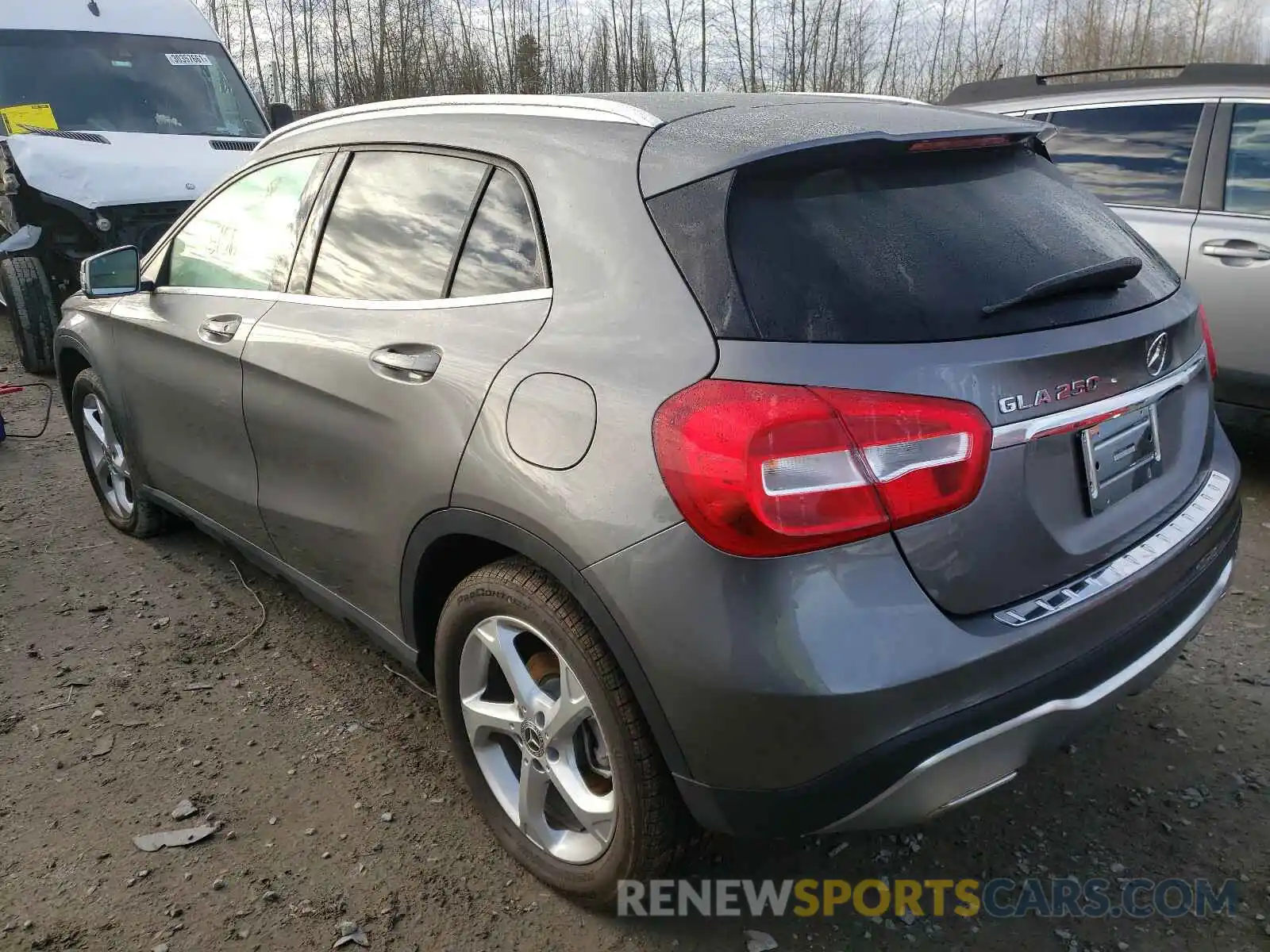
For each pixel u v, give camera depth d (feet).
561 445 6.57
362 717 10.07
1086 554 6.64
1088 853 8.12
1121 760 9.20
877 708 5.71
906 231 6.56
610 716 6.56
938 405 5.84
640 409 6.20
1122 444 6.94
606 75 63.93
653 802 6.63
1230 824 8.36
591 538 6.28
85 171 22.34
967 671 5.89
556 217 7.27
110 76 24.59
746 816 6.19
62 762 9.34
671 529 5.95
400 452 7.90
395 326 8.23
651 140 7.06
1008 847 8.21
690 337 6.19
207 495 11.34
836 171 6.73
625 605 6.15
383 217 8.82
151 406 12.00
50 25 24.45
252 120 26.30
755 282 6.14
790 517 5.66
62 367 14.43
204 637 11.60
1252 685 10.27
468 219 8.01
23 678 10.74
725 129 6.98
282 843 8.30
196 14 27.02
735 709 5.83
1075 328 6.52
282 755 9.45
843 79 60.75
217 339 10.31
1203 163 15.49
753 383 5.84
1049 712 6.28
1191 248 15.19
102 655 11.21
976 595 6.11
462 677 7.95
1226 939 7.24
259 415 9.75
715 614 5.80
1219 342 14.99
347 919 7.51
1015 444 6.11
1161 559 7.07
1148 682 7.17
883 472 5.75
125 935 7.35
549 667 7.34
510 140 7.90
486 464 7.04
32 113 23.36
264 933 7.37
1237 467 8.63
